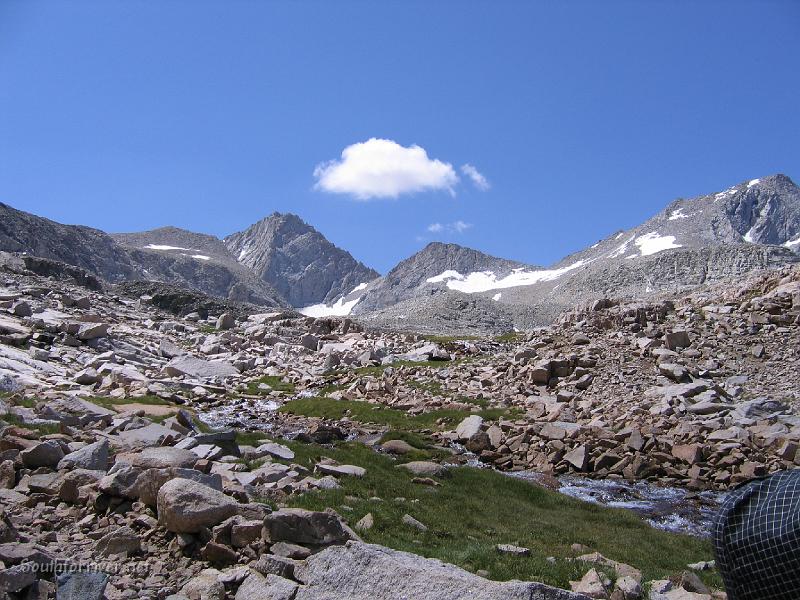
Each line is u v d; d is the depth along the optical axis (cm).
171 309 9700
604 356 4538
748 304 5034
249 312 10188
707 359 4381
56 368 3622
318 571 1153
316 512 1363
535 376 4303
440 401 4009
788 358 4269
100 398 2947
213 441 2141
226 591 1172
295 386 4566
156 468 1495
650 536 2205
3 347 3728
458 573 1089
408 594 1051
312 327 7762
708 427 3338
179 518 1304
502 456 3156
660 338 4778
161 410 2847
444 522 1927
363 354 5419
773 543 747
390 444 3002
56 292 6525
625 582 1425
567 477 2970
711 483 2878
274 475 1936
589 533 2150
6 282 6631
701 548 2123
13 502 1426
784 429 3253
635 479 2953
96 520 1388
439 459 2969
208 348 5503
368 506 1839
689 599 1369
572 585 1427
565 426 3350
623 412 3644
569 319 5562
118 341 4706
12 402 2342
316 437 2934
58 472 1570
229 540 1302
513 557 1609
